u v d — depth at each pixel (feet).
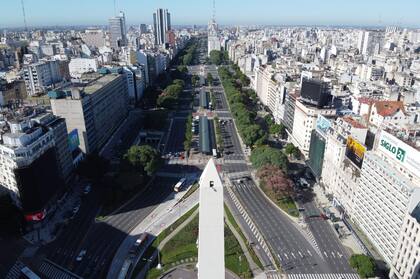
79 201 622.95
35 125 576.20
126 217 579.48
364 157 524.93
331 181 641.40
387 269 468.34
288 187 634.43
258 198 645.51
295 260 485.15
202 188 248.52
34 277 438.40
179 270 461.37
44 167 553.64
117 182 626.23
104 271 461.37
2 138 526.98
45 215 565.12
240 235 534.78
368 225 518.37
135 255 488.02
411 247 407.03
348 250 506.89
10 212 517.96
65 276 453.99
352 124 601.21
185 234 528.63
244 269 463.83
